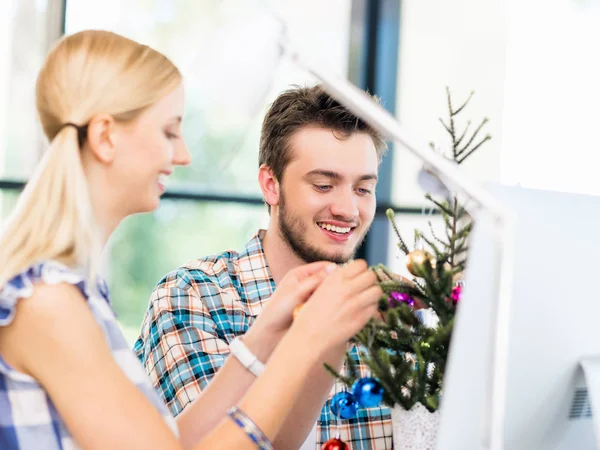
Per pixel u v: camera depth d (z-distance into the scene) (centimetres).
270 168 159
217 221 371
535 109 395
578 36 396
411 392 91
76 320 83
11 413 86
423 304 99
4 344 84
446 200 95
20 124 310
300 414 116
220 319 154
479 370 77
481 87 393
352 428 144
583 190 396
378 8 386
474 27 393
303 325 91
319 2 378
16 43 310
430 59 393
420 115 392
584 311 88
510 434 85
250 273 158
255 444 88
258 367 111
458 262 95
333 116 149
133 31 340
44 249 85
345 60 387
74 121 90
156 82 93
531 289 84
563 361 87
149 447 83
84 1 327
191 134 309
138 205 95
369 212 155
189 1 345
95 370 83
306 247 154
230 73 77
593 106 396
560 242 86
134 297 369
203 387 142
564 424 91
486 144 390
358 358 146
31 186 89
